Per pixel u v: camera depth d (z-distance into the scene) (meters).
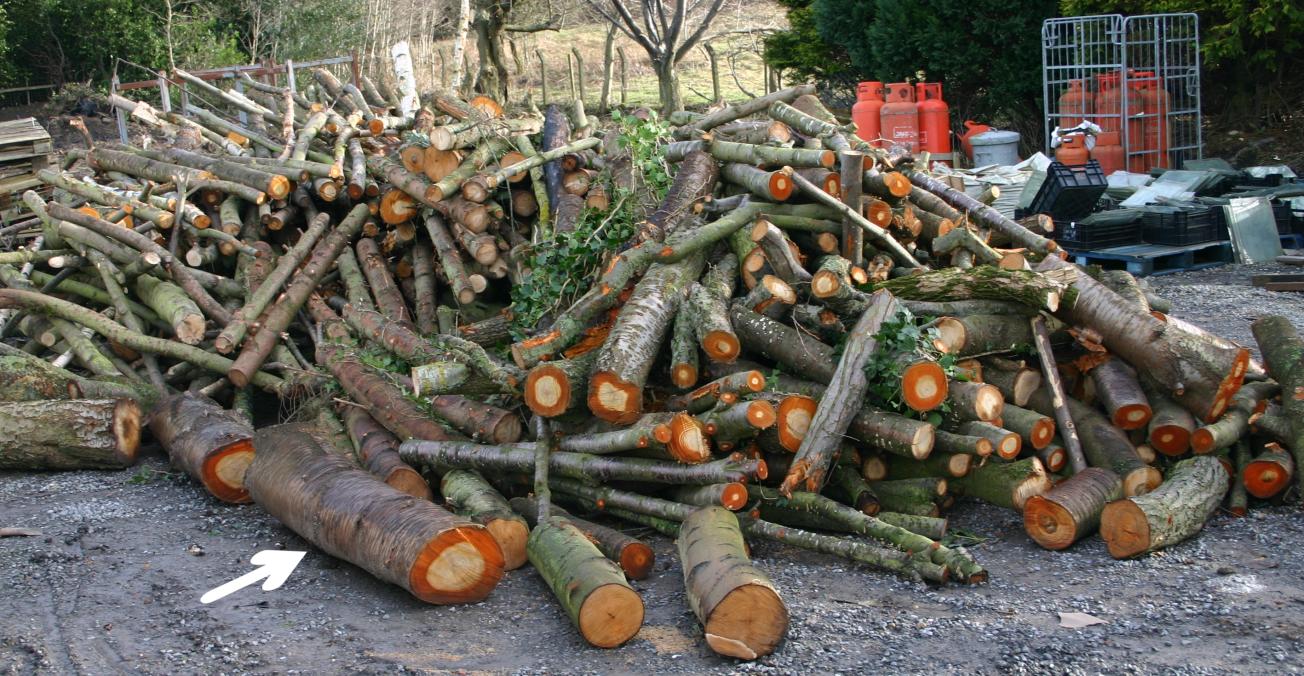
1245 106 19.31
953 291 6.86
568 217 8.74
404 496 5.86
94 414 7.80
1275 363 6.85
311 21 28.72
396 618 5.41
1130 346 6.56
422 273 9.38
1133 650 4.74
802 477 6.10
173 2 29.11
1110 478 6.16
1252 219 13.09
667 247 7.04
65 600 5.66
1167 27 17.80
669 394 6.91
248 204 10.33
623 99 25.84
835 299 6.54
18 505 7.21
